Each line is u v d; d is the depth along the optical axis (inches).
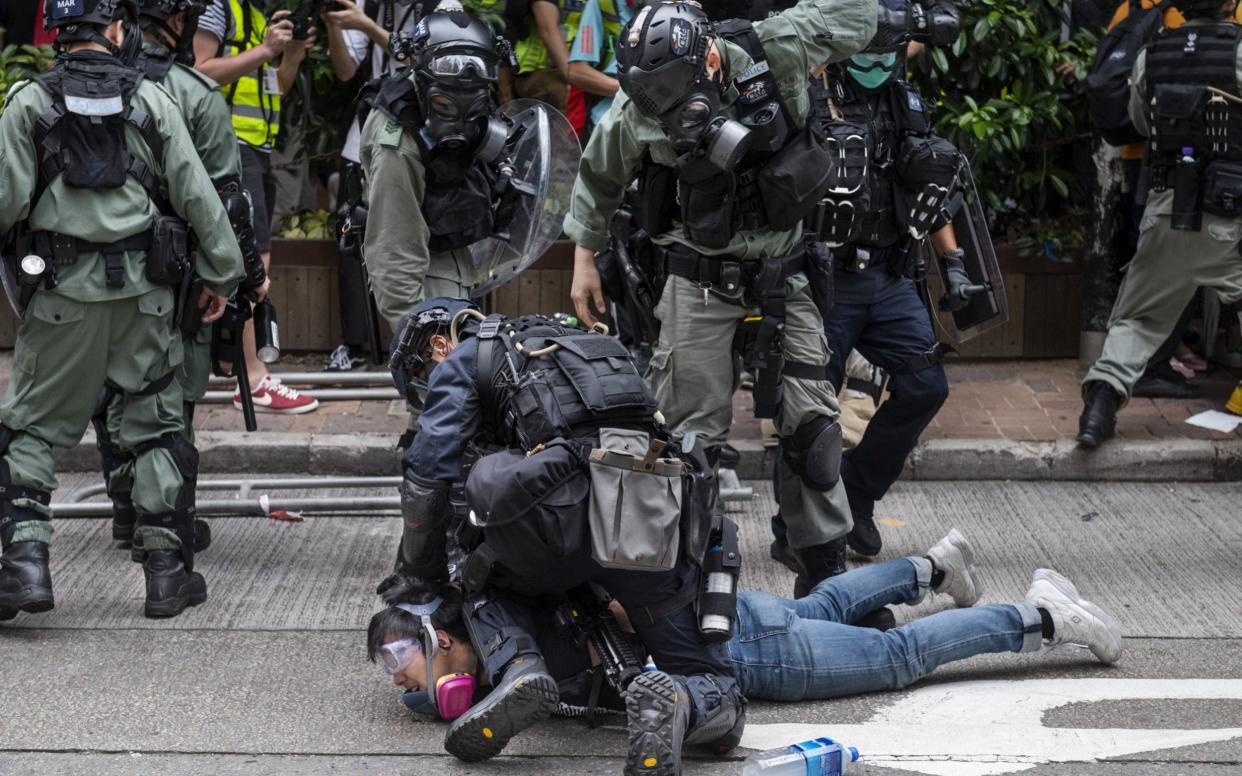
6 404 261.7
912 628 238.8
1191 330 426.3
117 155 251.3
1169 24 361.1
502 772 212.4
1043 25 415.8
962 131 406.6
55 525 320.8
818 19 233.6
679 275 247.0
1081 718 231.5
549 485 200.4
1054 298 424.8
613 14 389.4
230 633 265.9
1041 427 368.2
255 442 354.9
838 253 273.0
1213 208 333.7
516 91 411.5
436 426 214.2
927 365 281.4
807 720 231.0
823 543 265.1
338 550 310.3
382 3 396.5
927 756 218.1
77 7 251.0
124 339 259.8
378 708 235.6
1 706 233.0
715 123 227.8
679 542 209.5
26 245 251.8
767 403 251.6
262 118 370.9
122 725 227.3
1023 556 307.6
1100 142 398.0
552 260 417.4
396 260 269.1
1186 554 307.7
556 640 220.2
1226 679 247.0
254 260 275.7
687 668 216.1
